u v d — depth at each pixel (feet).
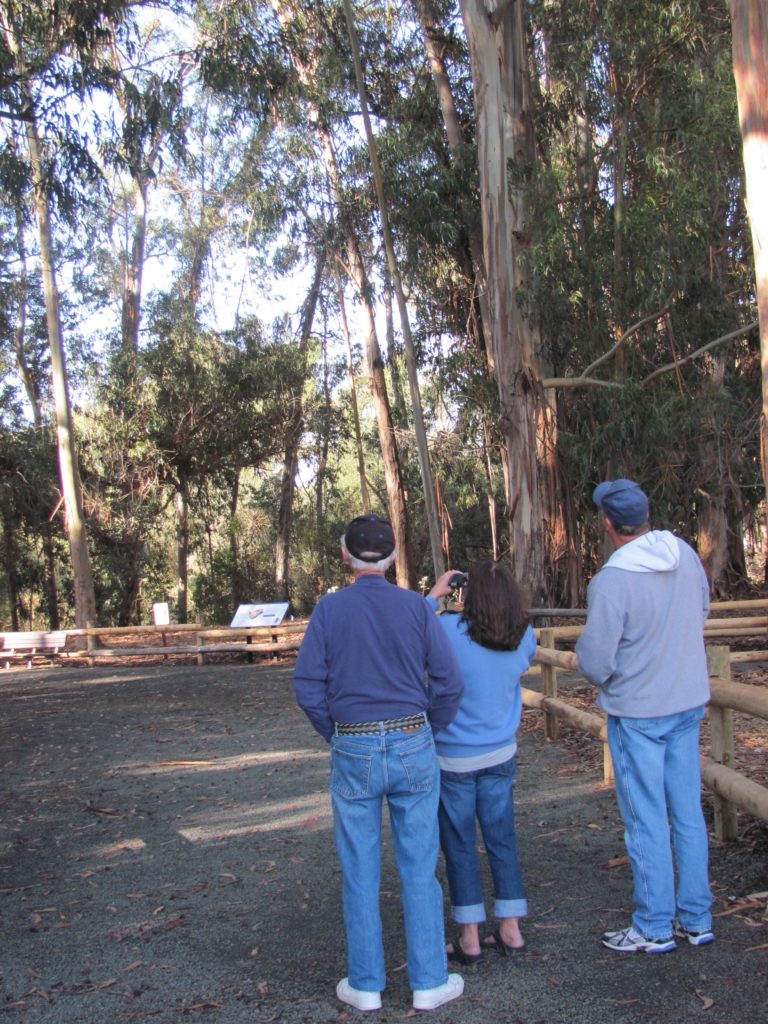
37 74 40.60
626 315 51.85
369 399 113.19
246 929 13.71
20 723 36.04
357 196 77.00
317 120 73.87
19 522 100.68
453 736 11.96
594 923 12.94
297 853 17.19
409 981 11.51
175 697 41.68
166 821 20.11
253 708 36.68
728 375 65.05
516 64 52.42
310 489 129.49
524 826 17.83
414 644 11.10
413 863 11.01
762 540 109.60
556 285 51.37
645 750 11.93
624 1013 10.43
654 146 52.13
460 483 74.28
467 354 66.08
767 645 42.50
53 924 14.39
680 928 12.23
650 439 51.62
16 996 11.88
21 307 104.58
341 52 70.08
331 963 12.35
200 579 113.29
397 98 69.21
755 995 10.61
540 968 11.68
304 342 102.99
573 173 55.83
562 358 55.36
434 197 60.59
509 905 12.12
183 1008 11.32
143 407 92.73
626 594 11.84
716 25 55.57
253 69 54.60
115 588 102.37
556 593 55.11
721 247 53.83
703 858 12.05
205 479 104.78
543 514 54.65
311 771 24.23
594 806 18.90
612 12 49.32
